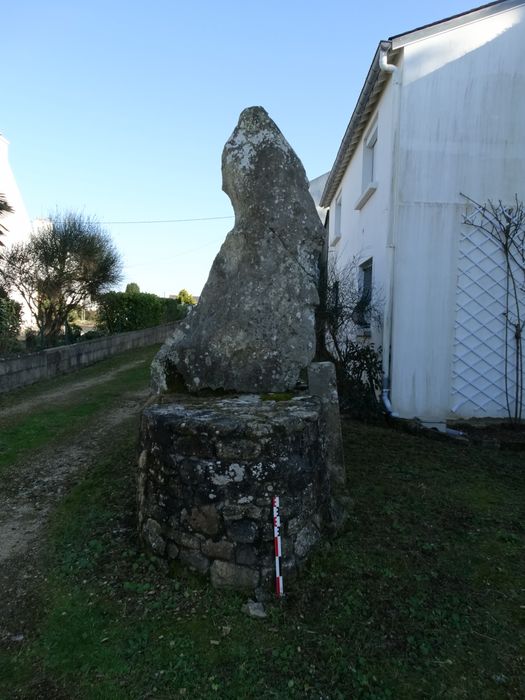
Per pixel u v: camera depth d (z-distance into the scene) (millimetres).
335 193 13016
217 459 2947
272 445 2955
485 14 6438
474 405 6844
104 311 17062
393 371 6719
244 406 3461
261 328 4090
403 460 5238
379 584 3000
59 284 13711
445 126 6551
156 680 2312
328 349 9078
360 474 4703
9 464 5375
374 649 2502
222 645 2523
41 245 13633
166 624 2680
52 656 2479
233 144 4234
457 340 6762
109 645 2541
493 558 3344
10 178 19062
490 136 6582
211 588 2939
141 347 16812
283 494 2994
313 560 3162
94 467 5137
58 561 3354
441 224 6625
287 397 3781
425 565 3213
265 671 2357
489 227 6668
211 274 4273
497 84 6547
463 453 5652
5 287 13219
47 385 10102
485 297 6742
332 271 9352
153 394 4172
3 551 3562
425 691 2264
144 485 3338
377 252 7625
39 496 4559
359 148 9359
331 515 3521
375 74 6949
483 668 2400
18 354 10297
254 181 4145
